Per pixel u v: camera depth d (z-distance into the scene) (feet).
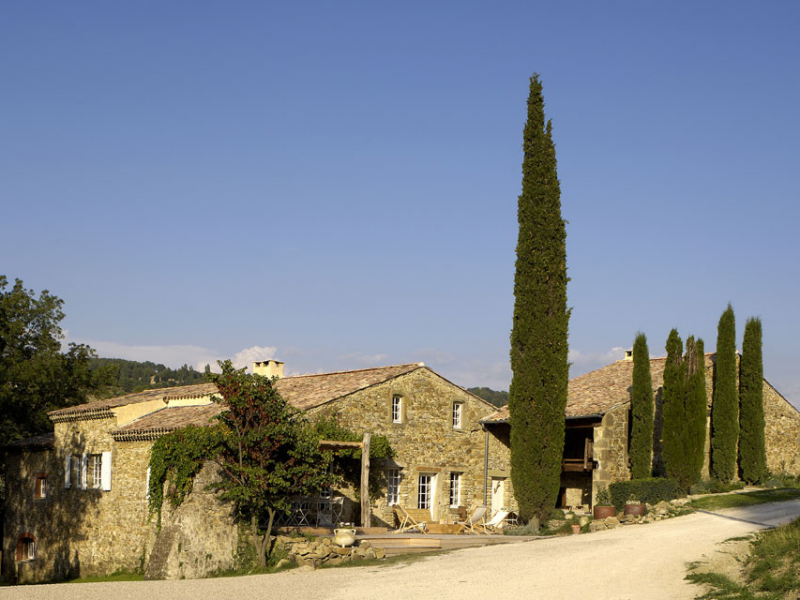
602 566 53.47
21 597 50.37
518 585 49.14
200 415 82.38
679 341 91.50
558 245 86.89
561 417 85.25
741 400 100.53
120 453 86.02
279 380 103.71
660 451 97.09
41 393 125.39
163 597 49.29
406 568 57.72
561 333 85.66
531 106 88.74
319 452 67.41
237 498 62.90
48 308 132.77
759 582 44.70
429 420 92.89
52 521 96.43
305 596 48.24
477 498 96.17
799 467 110.83
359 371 97.35
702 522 72.23
